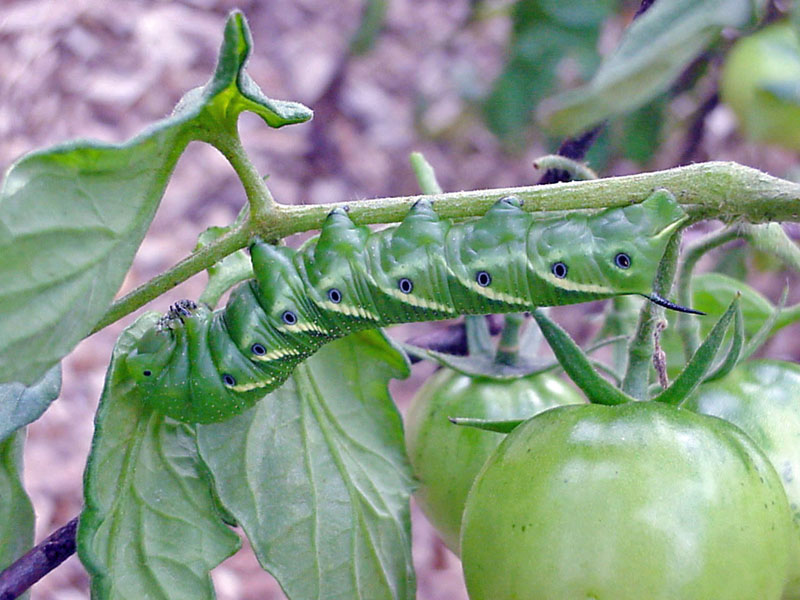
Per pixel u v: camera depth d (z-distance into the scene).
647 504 0.18
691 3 0.26
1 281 0.16
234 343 0.21
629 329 0.25
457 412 0.25
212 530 0.21
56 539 0.21
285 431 0.22
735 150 0.53
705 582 0.18
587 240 0.19
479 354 0.26
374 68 0.89
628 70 0.26
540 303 0.20
